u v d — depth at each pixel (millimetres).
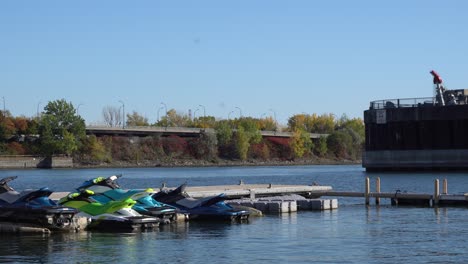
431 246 36500
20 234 40812
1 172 171750
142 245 37188
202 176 142750
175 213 46438
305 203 56531
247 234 41281
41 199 42281
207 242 38156
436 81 139125
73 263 32344
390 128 138875
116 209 43062
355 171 168875
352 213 53562
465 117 131500
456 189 87500
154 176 143000
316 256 33625
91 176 143250
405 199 61125
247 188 62938
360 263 31875
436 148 134500
